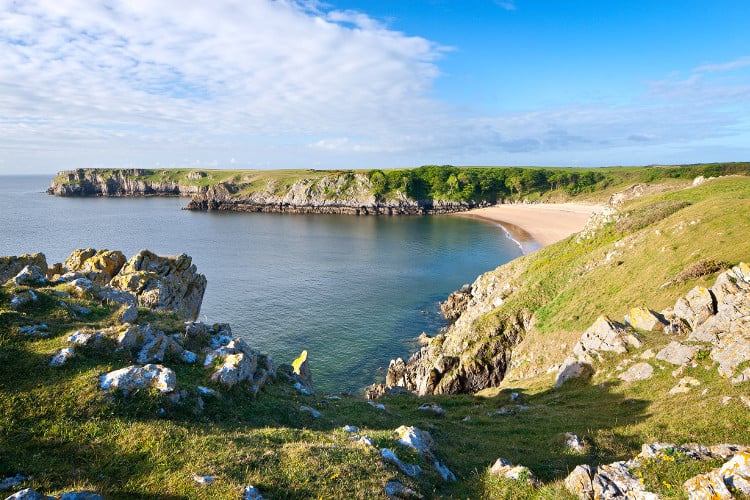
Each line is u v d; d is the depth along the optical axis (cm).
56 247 12375
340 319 7500
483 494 1400
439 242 14888
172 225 18512
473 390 4816
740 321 2423
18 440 1229
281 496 1152
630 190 8050
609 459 1672
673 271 3859
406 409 2989
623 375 2781
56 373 1570
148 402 1528
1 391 1413
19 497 895
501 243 14400
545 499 1288
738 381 1966
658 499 1135
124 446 1289
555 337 4397
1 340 1692
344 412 2289
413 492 1278
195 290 4856
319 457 1370
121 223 18538
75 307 2252
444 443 1922
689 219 4581
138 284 3803
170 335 2231
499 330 5172
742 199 4538
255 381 2138
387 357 6216
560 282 5550
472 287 8012
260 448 1413
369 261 11975
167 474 1179
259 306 7975
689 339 2678
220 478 1170
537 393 3341
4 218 19088
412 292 9188
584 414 2423
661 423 1916
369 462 1392
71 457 1208
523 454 1828
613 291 4384
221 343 2488
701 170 19712
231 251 13075
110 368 1675
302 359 3519
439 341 5991
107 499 1034
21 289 2158
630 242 5128
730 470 1090
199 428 1498
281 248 13738
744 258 3350
